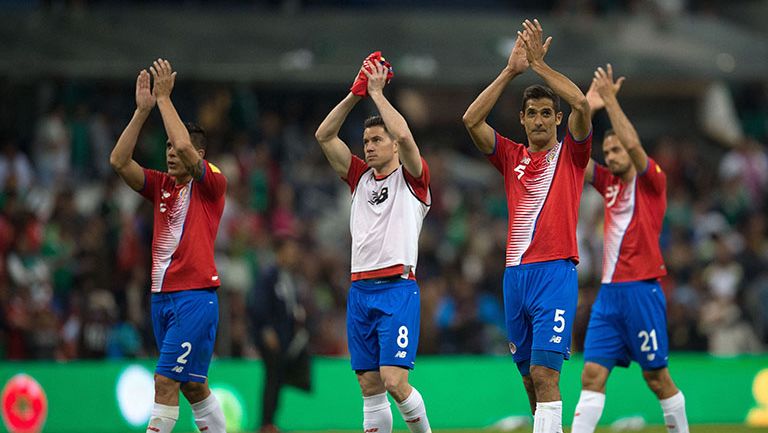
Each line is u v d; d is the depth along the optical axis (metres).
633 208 35.91
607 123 84.31
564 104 74.56
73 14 75.62
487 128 32.59
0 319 53.09
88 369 48.31
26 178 67.31
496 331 60.38
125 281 57.44
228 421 48.84
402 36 79.00
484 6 92.75
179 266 32.25
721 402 52.50
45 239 59.31
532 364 30.80
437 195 73.19
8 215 57.69
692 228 73.75
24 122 76.06
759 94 94.81
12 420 46.41
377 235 31.69
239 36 76.56
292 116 83.06
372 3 89.12
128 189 69.94
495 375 51.69
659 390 36.22
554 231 31.30
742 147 81.94
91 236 59.31
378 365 31.97
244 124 78.25
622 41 81.88
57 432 47.34
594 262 58.31
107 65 72.12
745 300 62.34
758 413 52.69
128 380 48.69
